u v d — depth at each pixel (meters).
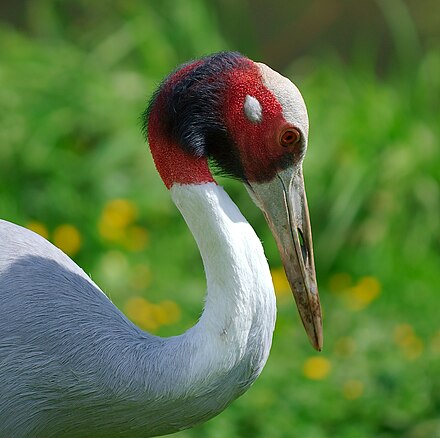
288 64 15.70
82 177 12.30
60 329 6.15
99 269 11.27
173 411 6.14
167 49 14.24
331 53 15.52
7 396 6.13
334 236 12.21
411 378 9.35
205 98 6.05
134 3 14.58
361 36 15.83
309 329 6.39
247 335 6.05
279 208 6.29
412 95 13.88
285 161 6.20
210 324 6.03
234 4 15.80
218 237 6.00
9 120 12.70
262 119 6.11
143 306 10.46
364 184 12.52
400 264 12.09
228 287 6.00
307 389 9.25
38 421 6.22
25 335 6.12
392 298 11.44
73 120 12.83
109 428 6.26
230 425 8.91
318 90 13.68
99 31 14.58
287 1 16.48
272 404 9.09
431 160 12.88
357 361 9.70
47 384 6.14
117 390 6.11
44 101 12.95
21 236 6.49
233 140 6.15
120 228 11.73
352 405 9.14
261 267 6.07
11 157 12.36
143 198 12.23
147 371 6.07
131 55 14.17
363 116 13.20
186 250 12.10
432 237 12.59
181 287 11.29
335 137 12.84
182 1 14.57
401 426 9.05
